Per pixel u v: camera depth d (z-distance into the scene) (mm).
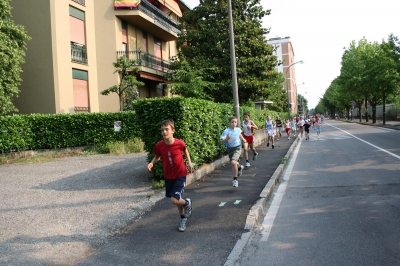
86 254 4391
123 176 9180
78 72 18656
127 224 5551
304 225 5328
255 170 10266
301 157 13938
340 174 9422
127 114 16094
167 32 24875
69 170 10727
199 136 9492
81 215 5969
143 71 21234
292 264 3973
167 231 5156
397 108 44844
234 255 4230
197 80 19734
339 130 33719
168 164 5203
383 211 5770
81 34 19000
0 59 14406
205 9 23141
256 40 22812
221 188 7848
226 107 13758
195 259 4156
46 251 4461
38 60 17406
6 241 4805
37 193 7695
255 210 5914
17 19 17516
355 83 41344
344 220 5441
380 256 4047
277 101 51281
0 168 11922
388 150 14219
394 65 27625
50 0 17234
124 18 21047
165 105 8211
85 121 15961
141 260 4172
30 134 15289
